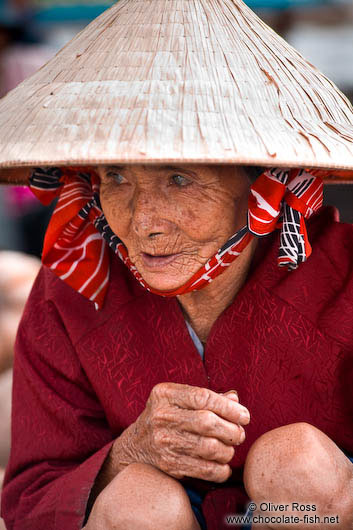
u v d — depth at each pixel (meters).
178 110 1.47
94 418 1.98
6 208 4.60
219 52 1.60
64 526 1.76
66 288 1.97
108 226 1.82
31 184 1.94
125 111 1.48
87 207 1.86
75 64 1.64
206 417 1.54
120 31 1.66
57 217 1.86
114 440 1.78
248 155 1.40
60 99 1.55
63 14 5.89
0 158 1.47
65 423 1.94
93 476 1.74
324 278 1.81
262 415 1.82
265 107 1.54
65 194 1.87
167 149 1.40
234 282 1.82
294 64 1.69
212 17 1.66
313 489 1.54
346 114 1.70
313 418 1.82
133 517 1.55
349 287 1.78
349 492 1.57
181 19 1.65
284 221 1.71
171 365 1.85
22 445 1.97
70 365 1.95
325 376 1.79
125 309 1.88
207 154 1.39
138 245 1.66
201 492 1.90
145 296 1.87
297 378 1.80
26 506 1.88
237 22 1.69
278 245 1.82
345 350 1.78
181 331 1.83
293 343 1.79
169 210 1.59
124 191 1.64
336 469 1.57
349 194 4.21
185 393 1.58
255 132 1.46
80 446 1.93
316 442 1.58
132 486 1.59
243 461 1.84
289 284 1.79
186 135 1.42
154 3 1.69
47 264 1.89
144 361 1.87
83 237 1.89
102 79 1.57
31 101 1.59
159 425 1.60
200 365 1.83
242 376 1.82
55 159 1.41
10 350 3.21
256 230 1.65
